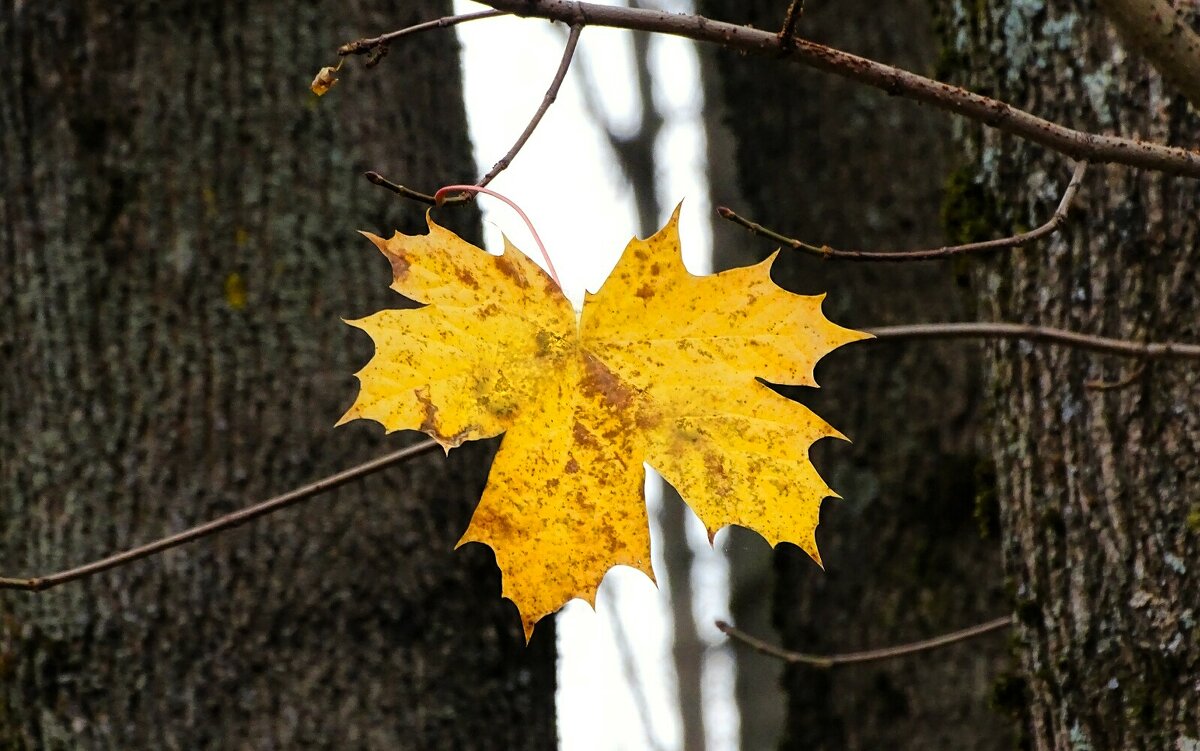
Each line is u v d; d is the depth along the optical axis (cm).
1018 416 178
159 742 190
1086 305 175
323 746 191
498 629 202
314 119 202
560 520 156
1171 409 173
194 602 192
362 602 193
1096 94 175
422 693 194
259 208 199
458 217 214
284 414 194
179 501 193
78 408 194
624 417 157
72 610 192
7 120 200
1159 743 171
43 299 195
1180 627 171
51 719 191
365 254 201
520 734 201
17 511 193
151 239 196
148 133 198
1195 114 174
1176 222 174
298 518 193
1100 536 174
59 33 200
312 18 205
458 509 201
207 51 201
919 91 160
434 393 156
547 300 157
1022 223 178
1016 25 178
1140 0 162
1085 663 174
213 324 195
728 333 158
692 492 157
